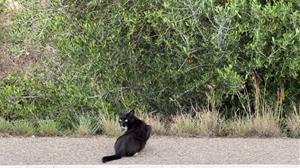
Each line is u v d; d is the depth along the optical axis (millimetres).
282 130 13461
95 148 10945
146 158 10125
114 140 11836
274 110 14930
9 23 19531
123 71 16531
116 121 14430
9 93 16438
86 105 16188
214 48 15148
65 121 16109
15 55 18562
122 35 16484
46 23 17391
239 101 15719
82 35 16828
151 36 16203
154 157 10195
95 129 13609
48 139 11859
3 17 19672
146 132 10508
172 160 9953
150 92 16250
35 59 18500
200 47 15406
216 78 15203
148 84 16281
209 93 15391
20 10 19062
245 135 12906
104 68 16562
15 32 18219
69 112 16203
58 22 17031
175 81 15844
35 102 16625
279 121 14070
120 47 16484
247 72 15055
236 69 15305
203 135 12906
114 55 16594
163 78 16016
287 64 14922
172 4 15453
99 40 16562
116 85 16500
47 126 13312
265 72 15438
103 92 16312
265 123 12953
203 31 15336
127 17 16094
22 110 16375
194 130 13070
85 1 17094
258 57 14859
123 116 10625
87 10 17094
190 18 15406
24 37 18094
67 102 16188
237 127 13125
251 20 15148
